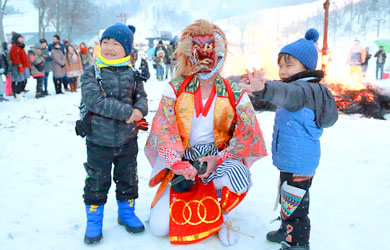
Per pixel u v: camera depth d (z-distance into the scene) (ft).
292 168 7.64
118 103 7.88
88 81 7.96
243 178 8.20
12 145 16.99
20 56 31.32
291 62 7.98
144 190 11.53
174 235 8.25
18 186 11.78
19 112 25.94
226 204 8.63
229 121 8.62
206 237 8.38
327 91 7.83
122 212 8.99
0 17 51.67
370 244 8.27
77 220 9.50
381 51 45.80
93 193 8.30
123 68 8.30
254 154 8.54
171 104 8.43
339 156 14.46
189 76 8.61
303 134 7.57
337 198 10.68
